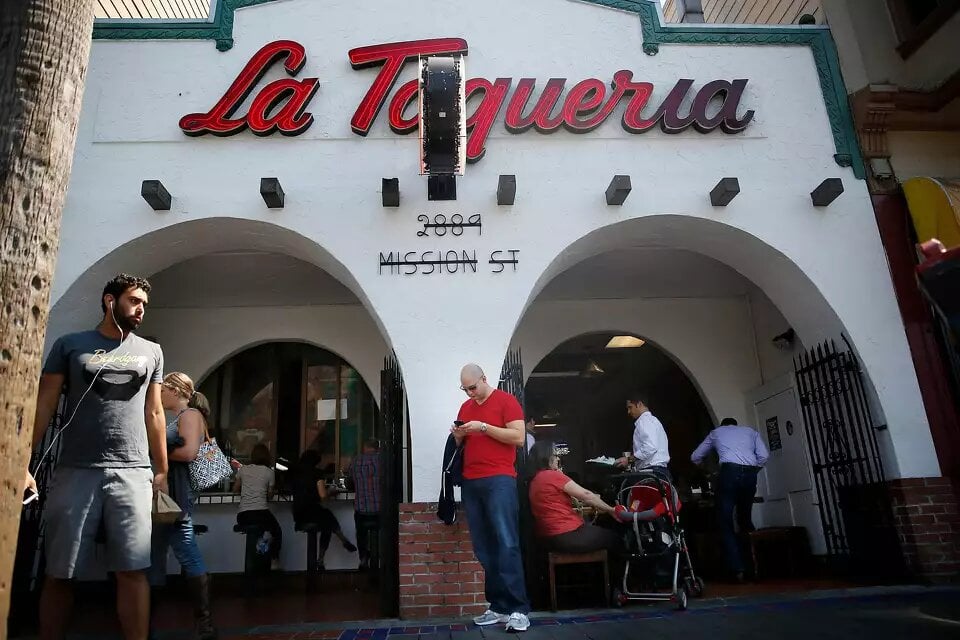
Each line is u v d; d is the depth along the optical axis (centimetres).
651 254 800
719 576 706
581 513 650
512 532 457
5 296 224
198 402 453
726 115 659
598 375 1260
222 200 617
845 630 393
